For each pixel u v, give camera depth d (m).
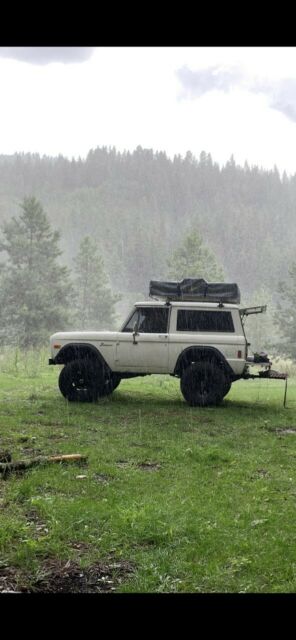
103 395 11.91
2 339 40.84
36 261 45.41
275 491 5.92
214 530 4.72
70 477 6.16
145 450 7.48
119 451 7.41
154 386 15.00
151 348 10.97
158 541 4.51
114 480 6.12
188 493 5.73
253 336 57.91
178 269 47.34
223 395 11.07
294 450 7.83
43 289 42.75
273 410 11.19
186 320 11.02
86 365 11.08
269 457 7.38
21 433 8.34
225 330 10.92
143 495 5.61
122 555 4.28
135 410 10.52
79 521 4.81
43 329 40.47
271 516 5.10
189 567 4.10
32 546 4.26
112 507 5.20
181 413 10.32
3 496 5.48
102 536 4.58
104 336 11.09
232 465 6.96
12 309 41.84
